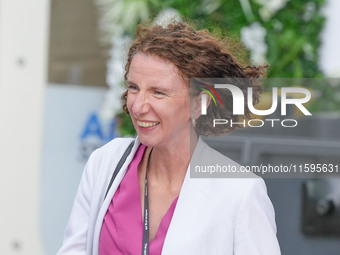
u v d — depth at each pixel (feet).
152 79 15.31
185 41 15.49
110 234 16.10
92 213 16.57
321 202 27.07
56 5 34.22
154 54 15.39
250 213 15.38
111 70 35.60
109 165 16.84
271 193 26.99
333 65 40.88
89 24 35.17
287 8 40.24
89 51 35.01
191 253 15.21
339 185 27.25
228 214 15.39
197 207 15.53
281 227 26.91
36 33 31.65
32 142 31.78
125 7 36.14
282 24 40.29
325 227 26.66
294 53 40.50
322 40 40.88
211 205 15.49
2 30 31.12
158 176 16.44
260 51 40.14
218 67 15.99
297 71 40.32
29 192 31.68
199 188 15.69
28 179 31.71
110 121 35.60
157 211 16.15
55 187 33.12
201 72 15.67
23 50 31.50
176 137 16.01
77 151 34.06
